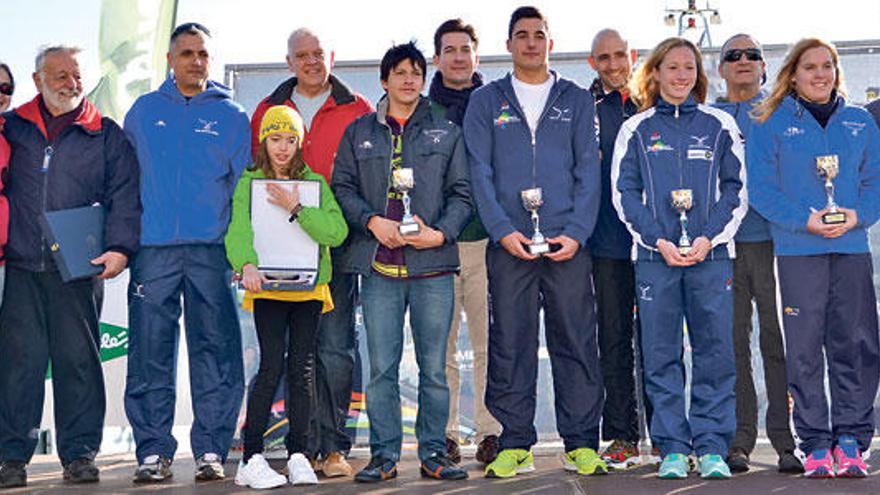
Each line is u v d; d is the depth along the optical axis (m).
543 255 4.23
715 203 4.26
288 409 4.21
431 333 4.20
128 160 4.42
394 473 4.23
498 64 5.52
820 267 4.21
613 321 4.54
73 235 4.24
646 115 4.38
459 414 5.39
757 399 4.92
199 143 4.41
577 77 5.49
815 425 4.19
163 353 4.36
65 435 4.35
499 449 4.34
